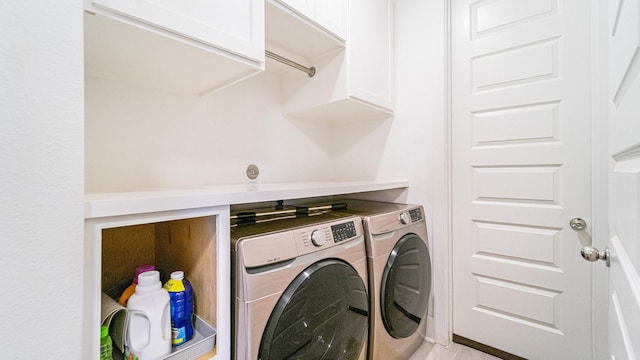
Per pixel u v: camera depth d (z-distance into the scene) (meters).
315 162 2.10
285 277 0.89
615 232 0.73
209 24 0.88
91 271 0.57
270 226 1.04
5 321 0.42
